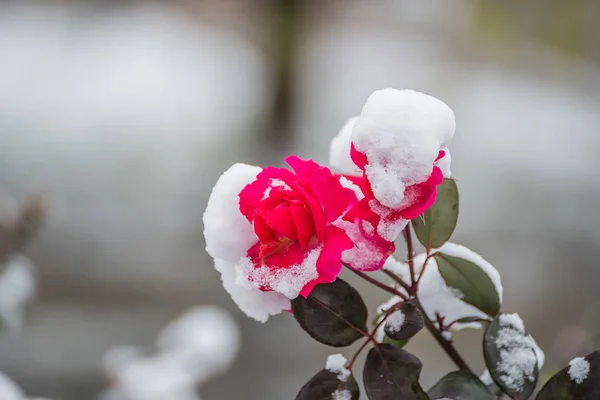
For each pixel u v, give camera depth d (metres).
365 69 6.28
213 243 0.65
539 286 3.73
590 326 2.43
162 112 5.73
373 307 3.00
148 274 3.87
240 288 0.67
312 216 0.58
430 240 0.69
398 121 0.58
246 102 5.90
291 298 0.58
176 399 2.21
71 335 3.27
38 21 6.85
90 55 6.40
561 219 4.36
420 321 0.62
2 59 6.19
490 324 0.69
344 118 5.72
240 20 6.53
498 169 4.92
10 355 3.09
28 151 4.96
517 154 5.12
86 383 2.95
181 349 2.33
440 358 2.97
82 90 5.89
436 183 0.57
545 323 3.46
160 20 6.99
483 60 6.60
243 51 6.46
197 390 2.98
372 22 6.89
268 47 5.93
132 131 5.39
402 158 0.57
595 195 4.62
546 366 1.63
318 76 6.09
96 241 4.12
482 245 4.08
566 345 1.45
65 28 6.72
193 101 5.86
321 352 3.26
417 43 6.76
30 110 5.49
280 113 5.73
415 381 0.63
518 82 6.21
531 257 3.96
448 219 0.68
